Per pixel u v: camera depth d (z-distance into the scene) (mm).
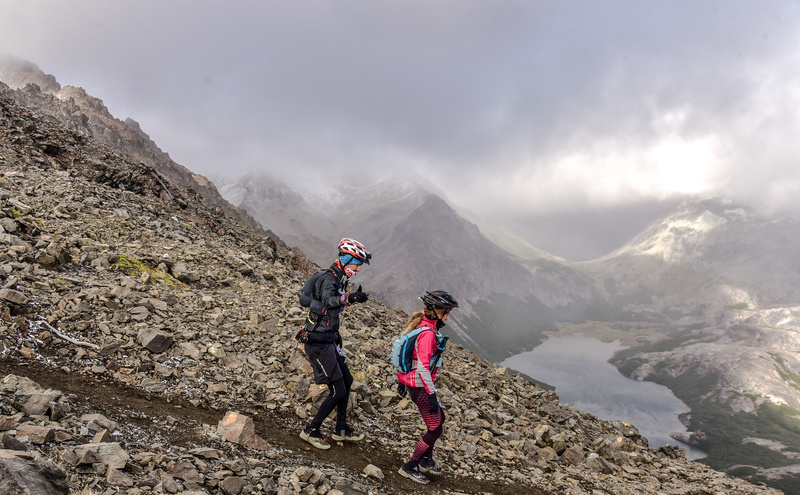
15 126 20234
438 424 5660
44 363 5422
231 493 3865
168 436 4594
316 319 5500
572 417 12141
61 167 17625
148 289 8773
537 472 7344
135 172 21547
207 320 8516
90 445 3646
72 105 52781
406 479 5641
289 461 4965
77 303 6996
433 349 5668
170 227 15250
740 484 9477
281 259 21203
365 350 10594
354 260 5578
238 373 6977
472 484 6184
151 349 6543
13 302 6195
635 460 9758
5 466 2641
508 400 11312
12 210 9977
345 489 4680
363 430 6695
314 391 6766
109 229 12039
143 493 3389
